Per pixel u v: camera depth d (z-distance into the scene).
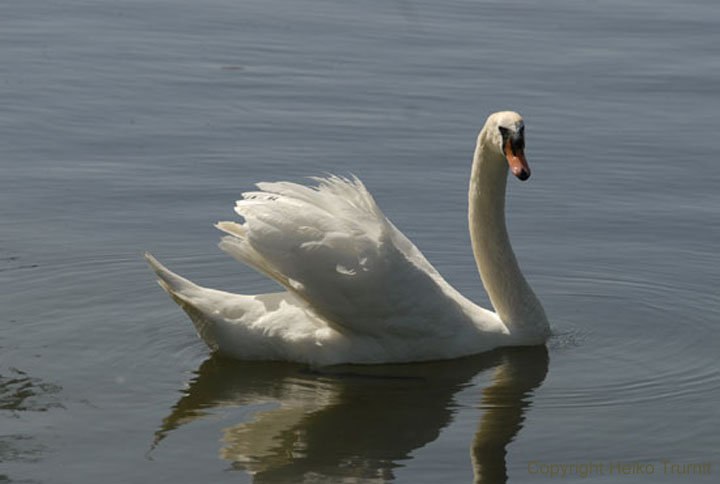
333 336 12.75
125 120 21.23
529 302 13.60
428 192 18.36
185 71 23.98
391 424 11.22
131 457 10.42
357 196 13.06
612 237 16.88
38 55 24.66
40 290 14.67
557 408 11.67
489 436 10.98
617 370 12.72
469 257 16.25
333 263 12.41
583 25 27.59
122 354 12.86
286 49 25.58
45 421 11.11
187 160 19.47
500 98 22.64
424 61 24.84
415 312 12.74
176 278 12.74
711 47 25.91
